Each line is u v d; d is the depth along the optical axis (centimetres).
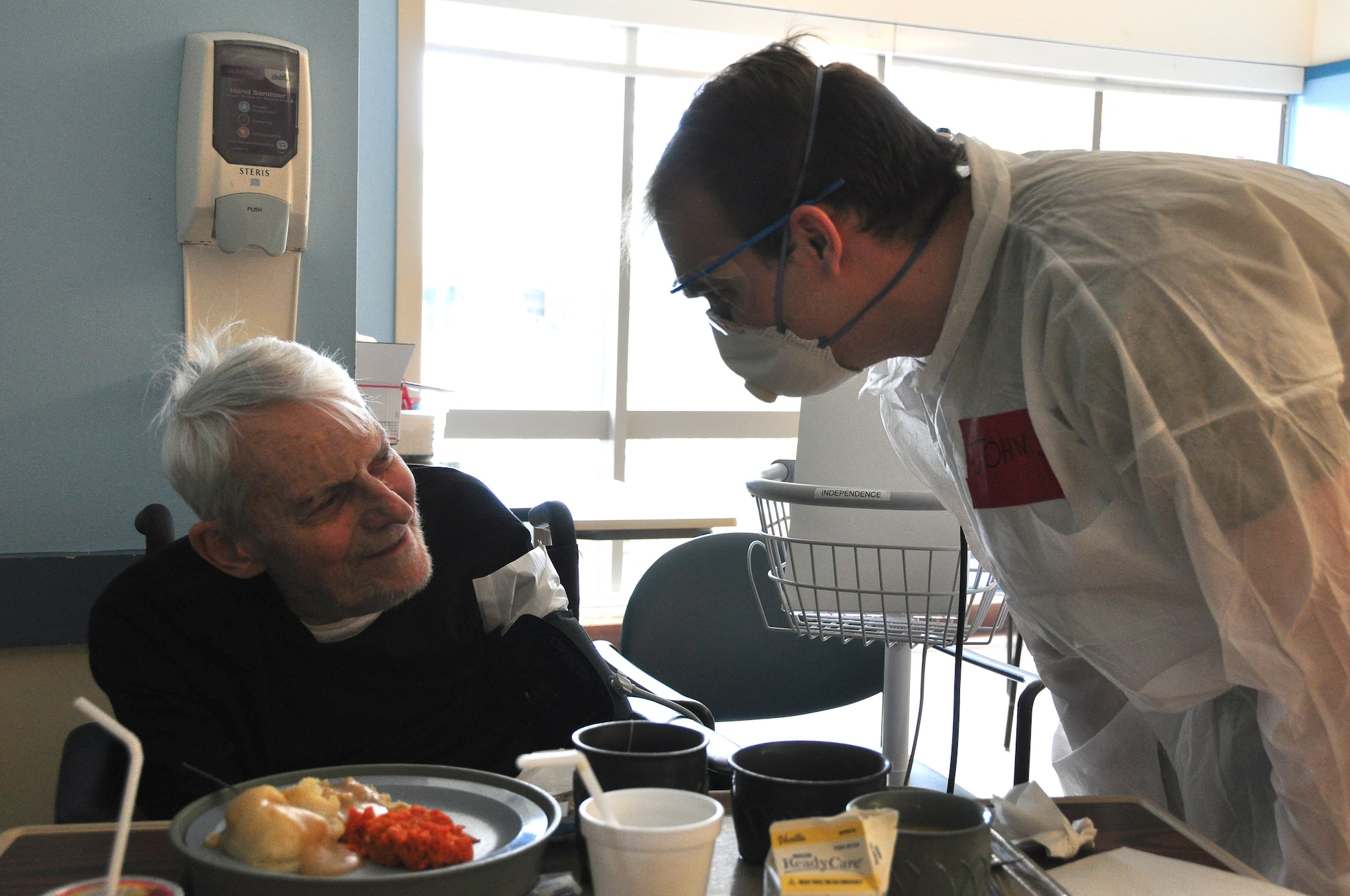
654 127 441
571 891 71
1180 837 84
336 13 171
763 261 103
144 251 165
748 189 100
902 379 131
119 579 104
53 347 163
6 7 156
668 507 258
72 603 162
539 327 442
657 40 437
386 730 113
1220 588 86
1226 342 85
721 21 433
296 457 94
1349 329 89
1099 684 127
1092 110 497
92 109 161
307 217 167
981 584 183
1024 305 99
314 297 175
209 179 160
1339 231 91
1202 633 96
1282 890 74
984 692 417
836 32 446
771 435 467
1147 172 97
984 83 481
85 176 161
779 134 98
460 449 433
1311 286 87
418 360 344
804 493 162
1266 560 85
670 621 218
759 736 354
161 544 122
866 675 228
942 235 104
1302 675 87
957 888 62
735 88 101
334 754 111
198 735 101
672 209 105
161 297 166
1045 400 96
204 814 73
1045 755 350
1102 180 99
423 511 116
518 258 435
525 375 443
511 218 432
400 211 336
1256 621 86
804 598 179
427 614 113
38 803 165
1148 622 98
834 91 99
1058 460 97
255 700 108
